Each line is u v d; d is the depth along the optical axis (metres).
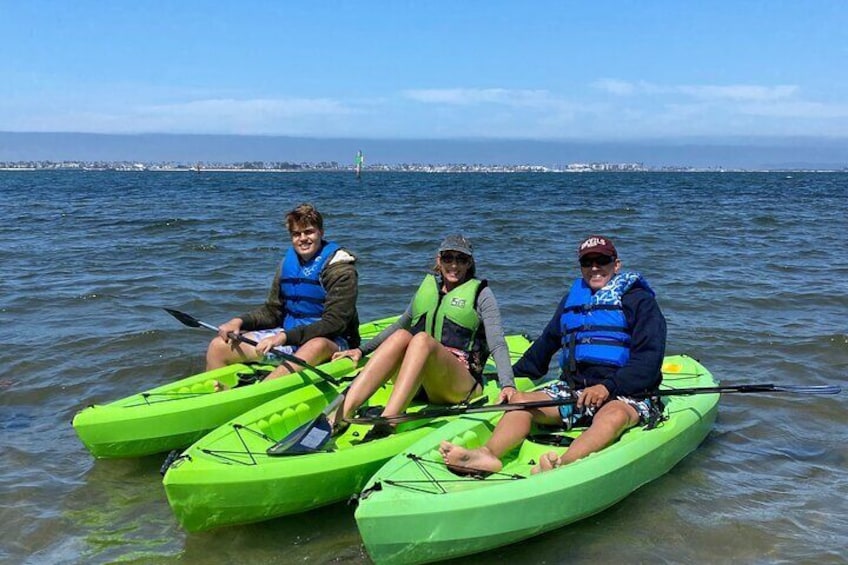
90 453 4.58
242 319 5.34
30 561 3.44
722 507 3.94
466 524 3.31
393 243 14.34
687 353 6.76
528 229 17.12
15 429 5.01
